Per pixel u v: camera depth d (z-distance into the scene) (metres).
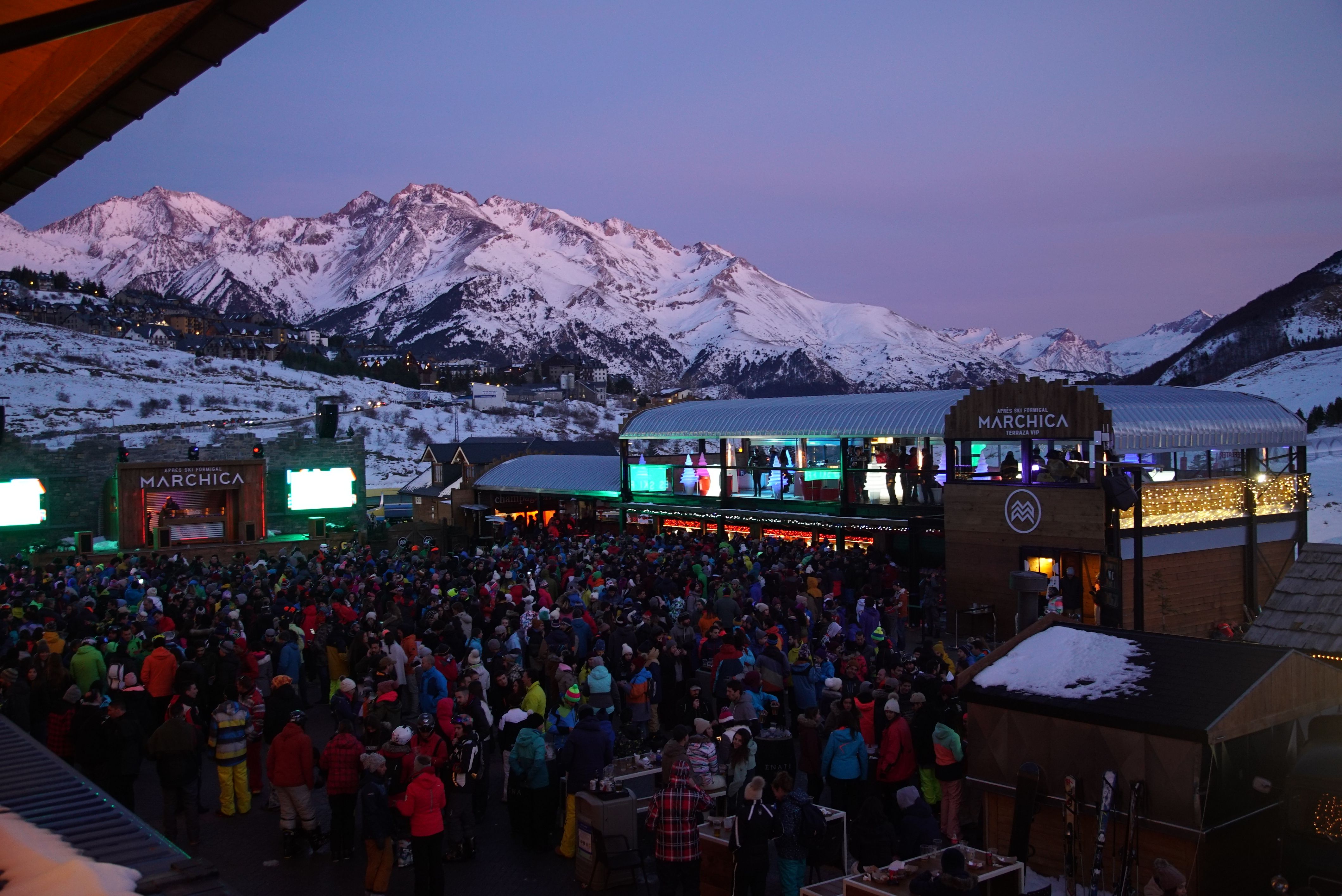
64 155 7.74
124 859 5.48
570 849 12.16
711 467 39.22
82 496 47.56
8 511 45.47
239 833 13.15
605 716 14.09
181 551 44.28
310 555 43.41
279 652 17.77
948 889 8.29
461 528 49.38
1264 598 25.38
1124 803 10.23
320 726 18.02
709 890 10.68
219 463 47.38
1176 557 23.34
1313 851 9.56
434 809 10.70
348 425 115.25
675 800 10.27
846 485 33.56
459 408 147.50
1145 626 22.38
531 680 14.52
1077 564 23.61
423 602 21.48
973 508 25.05
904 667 14.87
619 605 20.08
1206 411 25.64
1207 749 9.73
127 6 3.11
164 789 12.45
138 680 16.25
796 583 22.53
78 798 6.71
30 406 101.06
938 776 11.82
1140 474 22.41
